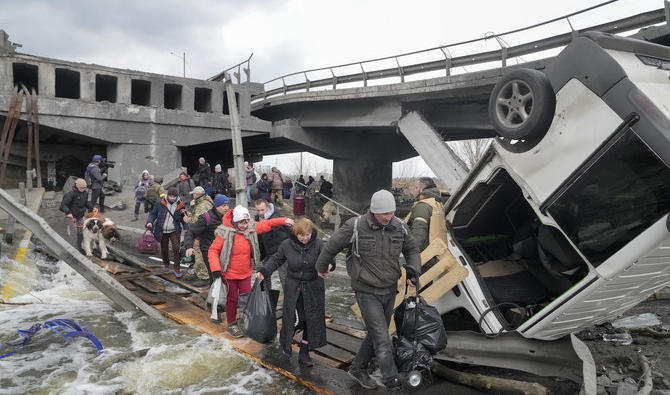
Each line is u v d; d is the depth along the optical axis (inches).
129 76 877.2
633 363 178.2
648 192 125.7
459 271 175.5
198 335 216.4
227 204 245.8
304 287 174.1
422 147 757.3
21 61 770.8
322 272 160.1
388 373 140.1
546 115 144.4
